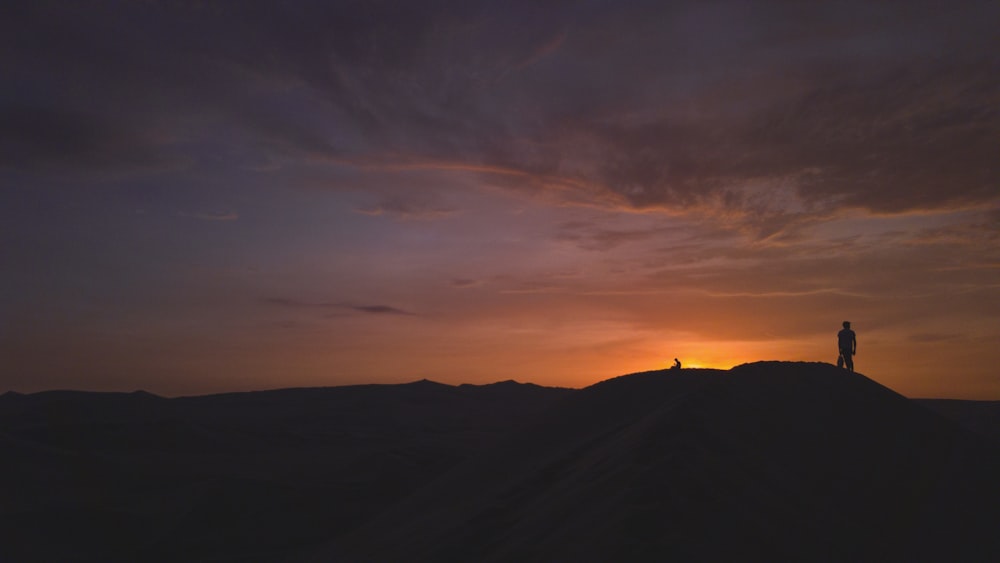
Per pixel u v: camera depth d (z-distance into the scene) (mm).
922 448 12594
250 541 21281
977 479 11938
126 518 21797
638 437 11055
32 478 23672
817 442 11695
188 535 21125
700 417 11078
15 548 18891
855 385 14961
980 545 9789
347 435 39500
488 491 13789
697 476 8922
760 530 8133
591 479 10250
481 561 9156
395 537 13273
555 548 8312
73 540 20078
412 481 27406
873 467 11375
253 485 24578
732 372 14664
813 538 8430
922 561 8930
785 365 15750
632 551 7312
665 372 16984
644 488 8672
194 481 25500
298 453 32781
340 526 22828
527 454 15086
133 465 26828
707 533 7680
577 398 16969
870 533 9266
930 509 10500
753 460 10117
